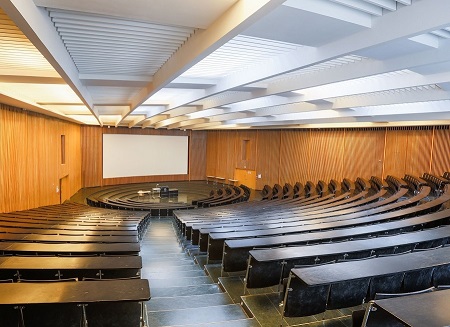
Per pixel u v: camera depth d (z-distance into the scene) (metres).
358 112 11.38
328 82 6.41
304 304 3.50
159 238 9.88
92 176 19.59
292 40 4.50
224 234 5.87
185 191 20.34
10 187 10.57
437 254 3.67
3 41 4.68
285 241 5.00
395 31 3.75
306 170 18.36
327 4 3.63
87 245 5.22
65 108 12.47
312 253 4.06
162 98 10.76
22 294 2.73
